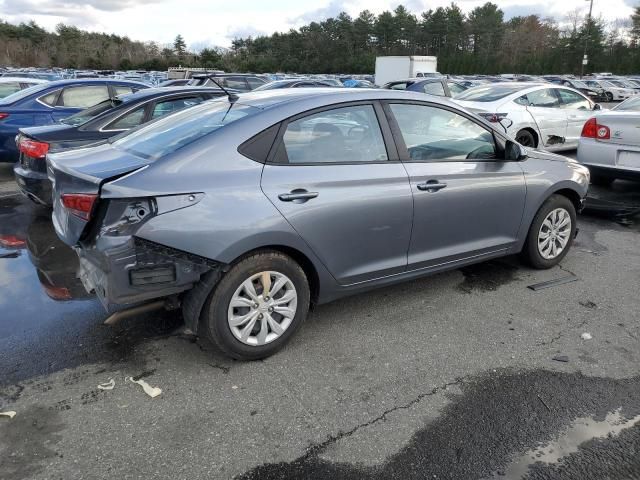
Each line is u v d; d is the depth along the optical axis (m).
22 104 8.45
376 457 2.51
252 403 2.90
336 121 3.45
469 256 4.20
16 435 2.62
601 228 6.21
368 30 94.62
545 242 4.73
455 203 3.93
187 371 3.19
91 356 3.35
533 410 2.85
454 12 93.50
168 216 2.82
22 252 5.26
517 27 91.50
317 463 2.47
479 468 2.44
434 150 3.90
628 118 6.71
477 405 2.89
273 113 3.26
